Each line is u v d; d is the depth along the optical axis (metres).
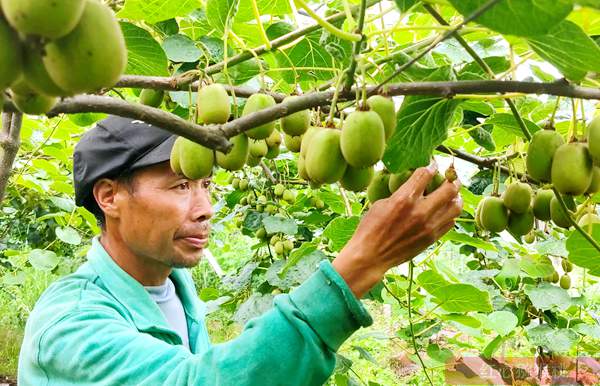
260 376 1.20
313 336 1.21
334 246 2.26
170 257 1.90
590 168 1.23
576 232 1.53
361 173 1.22
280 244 3.39
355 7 1.52
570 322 3.21
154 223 1.85
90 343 1.42
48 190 4.75
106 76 0.68
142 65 1.75
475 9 0.86
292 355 1.20
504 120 1.72
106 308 1.62
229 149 0.96
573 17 1.14
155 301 2.01
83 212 4.12
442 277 2.35
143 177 1.83
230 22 1.68
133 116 0.87
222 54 1.86
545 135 1.27
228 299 3.64
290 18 2.34
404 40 2.29
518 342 4.45
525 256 2.93
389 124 1.15
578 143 1.23
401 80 1.41
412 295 3.11
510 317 2.76
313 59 1.94
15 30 0.63
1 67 0.62
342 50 1.46
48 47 0.64
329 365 1.23
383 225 1.24
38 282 8.40
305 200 3.66
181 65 1.84
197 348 2.15
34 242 5.47
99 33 0.66
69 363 1.43
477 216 1.63
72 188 3.97
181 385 1.25
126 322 1.62
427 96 1.35
